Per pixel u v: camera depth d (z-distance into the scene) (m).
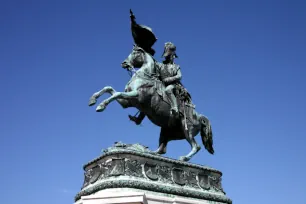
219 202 8.50
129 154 7.48
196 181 8.41
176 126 9.03
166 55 9.34
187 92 9.20
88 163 7.86
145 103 8.37
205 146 9.59
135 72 8.57
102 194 6.90
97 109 7.62
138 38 9.20
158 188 7.49
